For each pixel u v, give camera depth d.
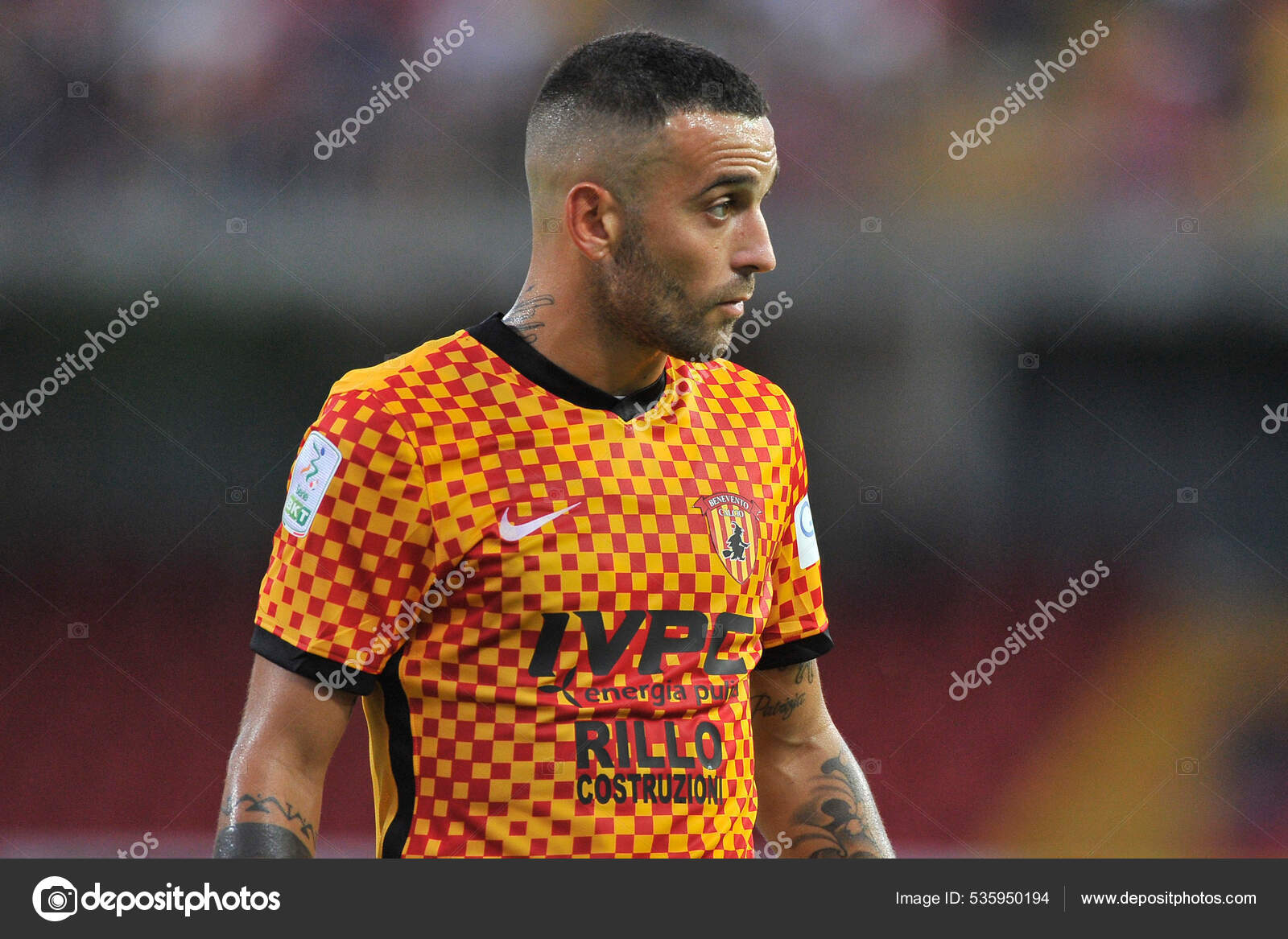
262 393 15.59
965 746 15.47
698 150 4.51
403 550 4.54
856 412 16.50
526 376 4.83
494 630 4.54
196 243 15.59
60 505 15.09
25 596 14.80
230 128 15.78
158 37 15.73
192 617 15.02
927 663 15.80
